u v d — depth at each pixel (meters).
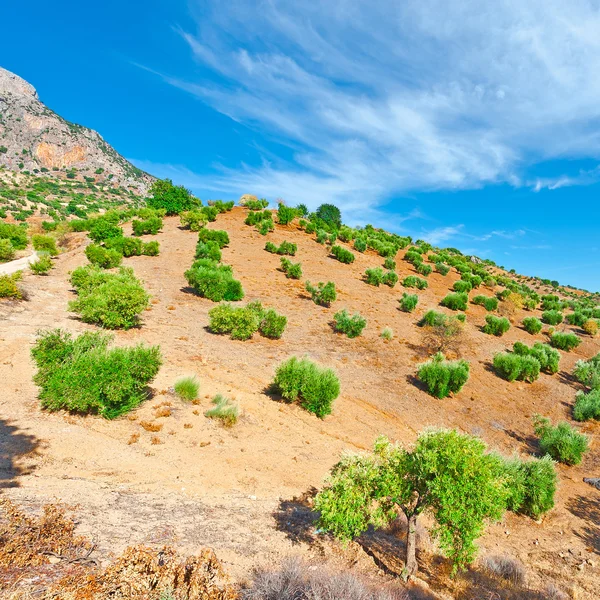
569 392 17.44
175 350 12.52
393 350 17.44
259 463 7.69
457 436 4.61
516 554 6.87
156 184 40.78
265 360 13.69
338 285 25.72
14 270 18.77
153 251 25.14
